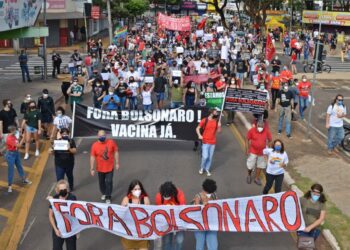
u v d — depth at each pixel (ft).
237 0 205.87
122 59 88.12
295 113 66.54
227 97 52.34
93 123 47.73
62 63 116.88
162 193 26.96
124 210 27.04
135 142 52.90
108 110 47.60
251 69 92.43
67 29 158.20
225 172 44.37
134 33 179.42
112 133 47.83
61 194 26.81
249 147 40.63
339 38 174.70
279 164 35.27
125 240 27.86
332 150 50.16
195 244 30.99
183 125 48.16
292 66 108.47
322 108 73.51
